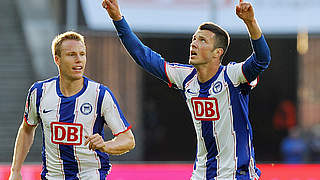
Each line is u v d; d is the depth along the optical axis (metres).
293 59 61.59
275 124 62.03
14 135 50.53
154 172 28.27
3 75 54.88
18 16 58.53
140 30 54.50
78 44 17.16
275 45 61.69
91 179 17.48
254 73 16.28
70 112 17.31
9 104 52.62
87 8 55.12
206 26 16.81
